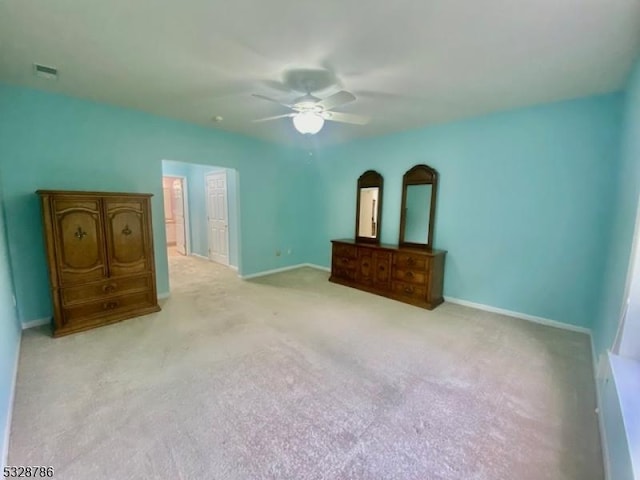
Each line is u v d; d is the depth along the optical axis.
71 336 2.77
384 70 2.33
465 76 2.42
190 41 1.96
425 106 3.16
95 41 1.97
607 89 2.63
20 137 2.83
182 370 2.25
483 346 2.69
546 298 3.21
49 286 2.90
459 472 1.44
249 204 4.90
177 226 7.37
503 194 3.40
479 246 3.63
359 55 2.11
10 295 2.46
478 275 3.67
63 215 2.75
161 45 2.01
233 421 1.74
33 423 1.69
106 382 2.08
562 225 3.05
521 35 1.83
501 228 3.45
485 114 3.43
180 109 3.40
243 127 4.15
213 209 6.14
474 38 1.87
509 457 1.52
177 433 1.64
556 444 1.61
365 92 2.78
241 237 4.88
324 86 2.64
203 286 4.51
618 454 1.29
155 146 3.71
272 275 5.21
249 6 1.60
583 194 2.91
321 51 2.06
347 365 2.35
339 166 5.20
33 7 1.61
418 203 4.11
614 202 2.62
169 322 3.13
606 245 2.76
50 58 2.21
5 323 2.02
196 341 2.71
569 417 1.81
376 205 4.64
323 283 4.74
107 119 3.31
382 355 2.51
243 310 3.51
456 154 3.74
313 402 1.92
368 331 2.98
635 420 1.25
